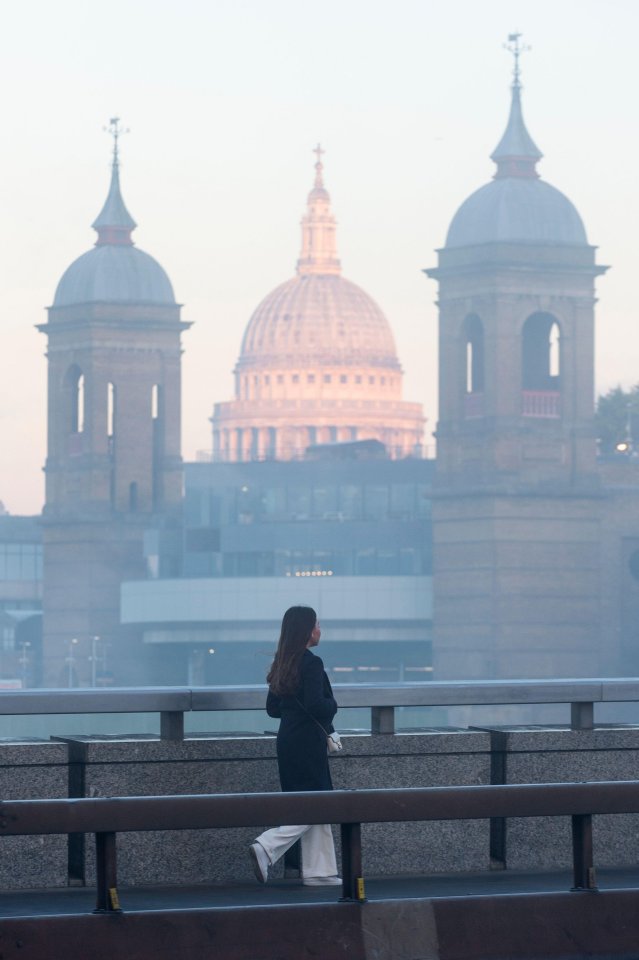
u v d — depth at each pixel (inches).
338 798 860.6
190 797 840.9
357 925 884.6
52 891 1023.6
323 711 1031.6
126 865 1053.8
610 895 919.7
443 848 1114.7
